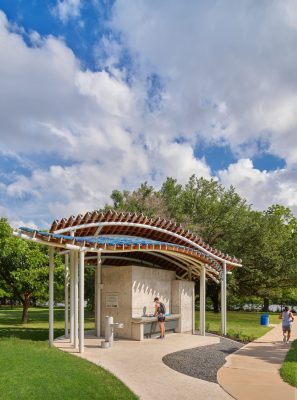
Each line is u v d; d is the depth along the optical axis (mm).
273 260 34281
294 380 9570
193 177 38375
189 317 18656
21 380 7770
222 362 11945
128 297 15750
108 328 13445
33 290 23797
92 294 34719
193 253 16031
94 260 19844
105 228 15172
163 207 36031
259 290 38594
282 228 39688
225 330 18906
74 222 12898
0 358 9555
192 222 35625
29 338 16000
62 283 25344
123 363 10805
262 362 12070
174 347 13781
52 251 12852
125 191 38406
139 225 14703
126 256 18891
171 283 18234
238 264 20375
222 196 37281
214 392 8508
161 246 14289
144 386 8695
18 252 23266
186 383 9156
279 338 18469
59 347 12781
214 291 36719
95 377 8797
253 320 29203
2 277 24859
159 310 15758
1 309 47562
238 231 35188
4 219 24531
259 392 8578
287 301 55188
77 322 12781
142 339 15211
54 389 7523
